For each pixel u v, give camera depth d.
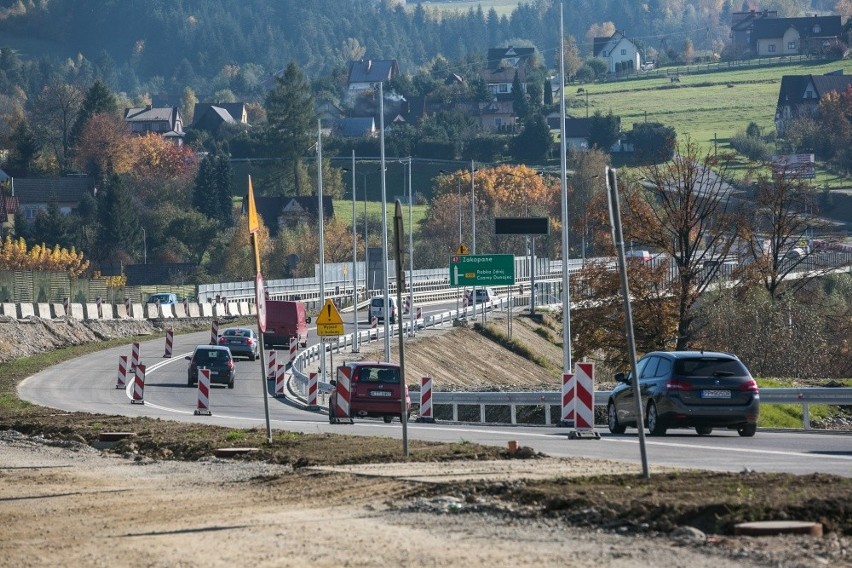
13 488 63.78
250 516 49.16
